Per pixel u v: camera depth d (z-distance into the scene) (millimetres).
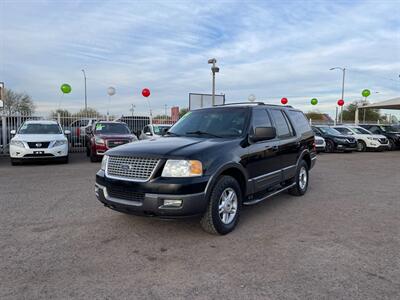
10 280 3213
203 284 3166
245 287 3111
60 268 3482
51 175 9422
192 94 20828
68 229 4711
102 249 4000
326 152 19031
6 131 15094
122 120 19531
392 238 4453
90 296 2938
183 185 3945
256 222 5137
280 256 3826
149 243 4203
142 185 4039
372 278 3295
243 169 4820
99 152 12305
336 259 3748
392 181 9008
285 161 6152
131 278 3279
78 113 19609
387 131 22266
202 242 4246
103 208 5805
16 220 5125
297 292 3020
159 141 4828
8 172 9984
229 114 5555
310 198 6852
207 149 4344
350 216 5516
